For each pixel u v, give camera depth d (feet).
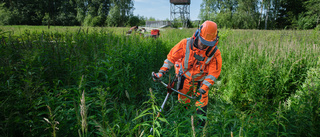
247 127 6.47
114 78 10.71
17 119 5.97
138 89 13.50
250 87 13.01
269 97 13.21
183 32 49.01
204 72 9.28
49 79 9.34
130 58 13.44
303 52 16.37
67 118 6.95
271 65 13.87
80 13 173.17
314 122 6.66
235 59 19.98
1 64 7.93
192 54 8.80
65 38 14.78
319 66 12.29
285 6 149.07
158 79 9.13
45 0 166.20
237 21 133.90
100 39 16.87
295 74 13.52
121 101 11.16
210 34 7.85
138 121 6.64
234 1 164.55
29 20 162.71
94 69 10.27
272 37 36.06
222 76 18.53
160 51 20.52
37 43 11.82
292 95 11.10
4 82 7.47
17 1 157.58
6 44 10.54
